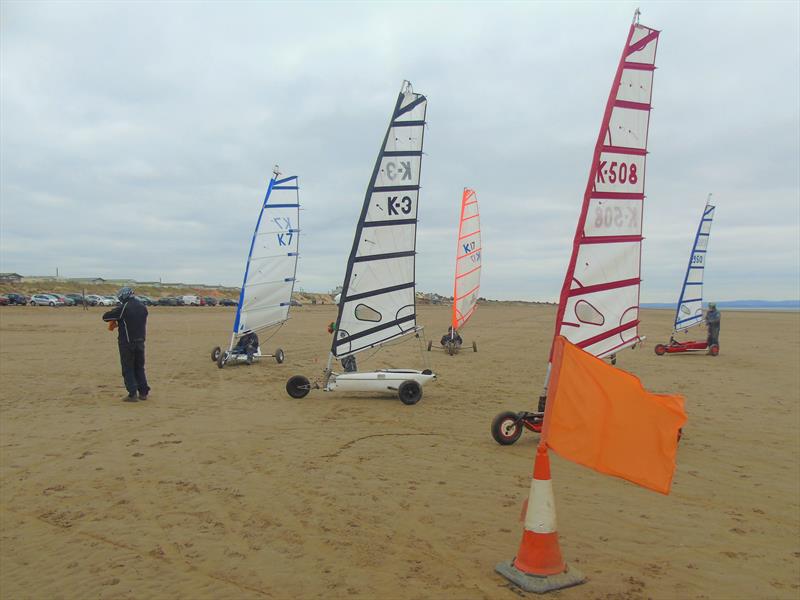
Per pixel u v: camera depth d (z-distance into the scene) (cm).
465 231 2022
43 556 402
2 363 1493
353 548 418
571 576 369
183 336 2539
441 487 562
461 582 367
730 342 2612
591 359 389
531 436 797
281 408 962
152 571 380
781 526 479
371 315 1049
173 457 655
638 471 375
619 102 718
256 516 479
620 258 740
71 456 654
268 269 1541
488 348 2236
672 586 368
